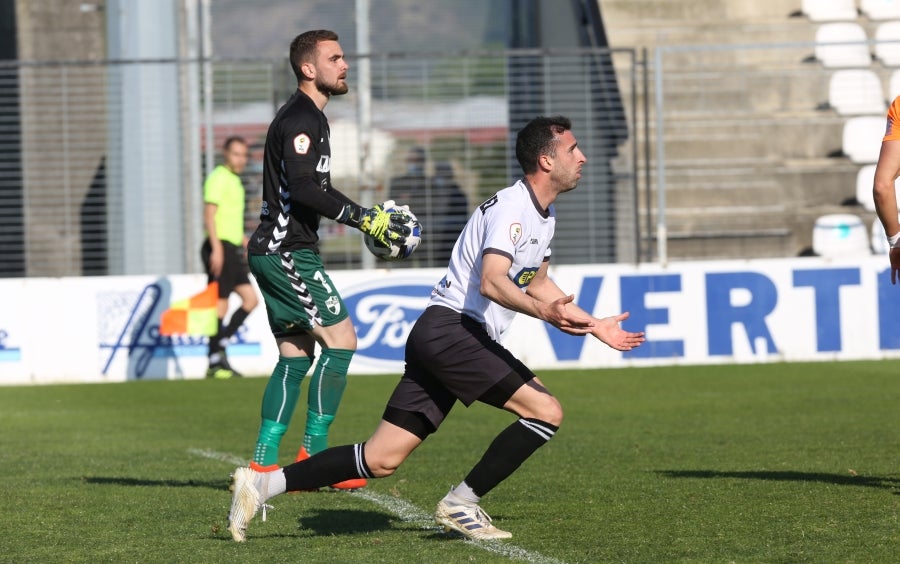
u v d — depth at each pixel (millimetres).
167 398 41062
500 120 52812
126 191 54469
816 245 56281
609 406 36719
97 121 56281
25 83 56531
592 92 51812
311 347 23281
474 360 17516
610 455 27266
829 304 47969
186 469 26406
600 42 62281
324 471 18141
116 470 26312
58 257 54562
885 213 19562
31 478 25219
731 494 21750
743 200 59719
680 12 66750
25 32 63375
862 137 60031
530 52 49688
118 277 47500
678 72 63250
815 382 41531
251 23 62469
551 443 29344
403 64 53094
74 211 55281
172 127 54312
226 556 17328
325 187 22172
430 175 52906
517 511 20625
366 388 42719
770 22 66000
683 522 19312
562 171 17516
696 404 36781
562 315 16438
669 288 47750
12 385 46594
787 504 20609
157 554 17594
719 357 47875
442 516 18109
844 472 23969
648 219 49812
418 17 63344
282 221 22234
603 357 47750
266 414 22531
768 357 47969
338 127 53719
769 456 26469
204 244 46562
